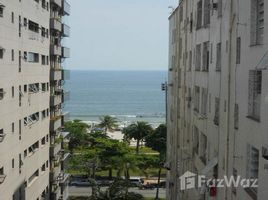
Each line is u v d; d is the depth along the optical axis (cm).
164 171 8925
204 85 3094
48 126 5156
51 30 5262
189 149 3791
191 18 3788
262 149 1691
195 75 3531
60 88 5891
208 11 3086
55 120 5341
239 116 2050
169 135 5662
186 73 4069
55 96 5341
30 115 4309
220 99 2491
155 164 7625
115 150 7988
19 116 3888
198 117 3312
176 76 4900
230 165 2209
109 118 13088
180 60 4569
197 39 3453
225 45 2383
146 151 11112
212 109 2756
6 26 3441
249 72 1916
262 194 1686
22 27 3912
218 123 2550
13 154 3709
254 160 1862
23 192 4056
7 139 3522
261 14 1825
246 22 1964
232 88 2197
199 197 3084
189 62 3884
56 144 5459
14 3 3653
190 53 3828
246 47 1961
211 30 2834
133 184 7294
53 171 5309
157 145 10025
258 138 1759
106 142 8362
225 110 2348
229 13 2278
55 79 5294
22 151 4006
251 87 1911
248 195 1873
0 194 3353
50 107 5294
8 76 3519
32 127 4362
